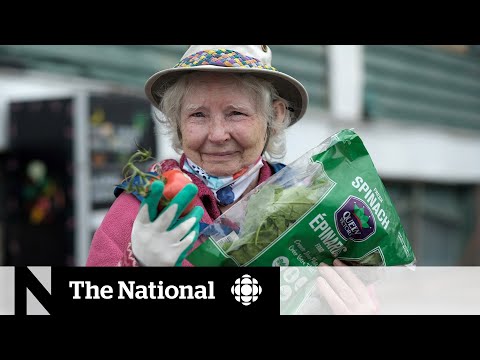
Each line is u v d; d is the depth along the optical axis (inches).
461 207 406.6
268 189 68.4
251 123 73.4
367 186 68.8
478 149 403.9
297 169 69.4
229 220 67.4
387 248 68.9
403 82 353.7
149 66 234.4
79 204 175.9
